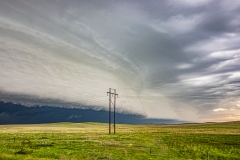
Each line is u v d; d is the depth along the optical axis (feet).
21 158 92.07
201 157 121.49
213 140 213.87
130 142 182.50
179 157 119.03
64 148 140.87
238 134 297.74
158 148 151.02
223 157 123.44
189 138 234.79
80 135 257.75
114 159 105.60
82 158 104.53
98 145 157.07
